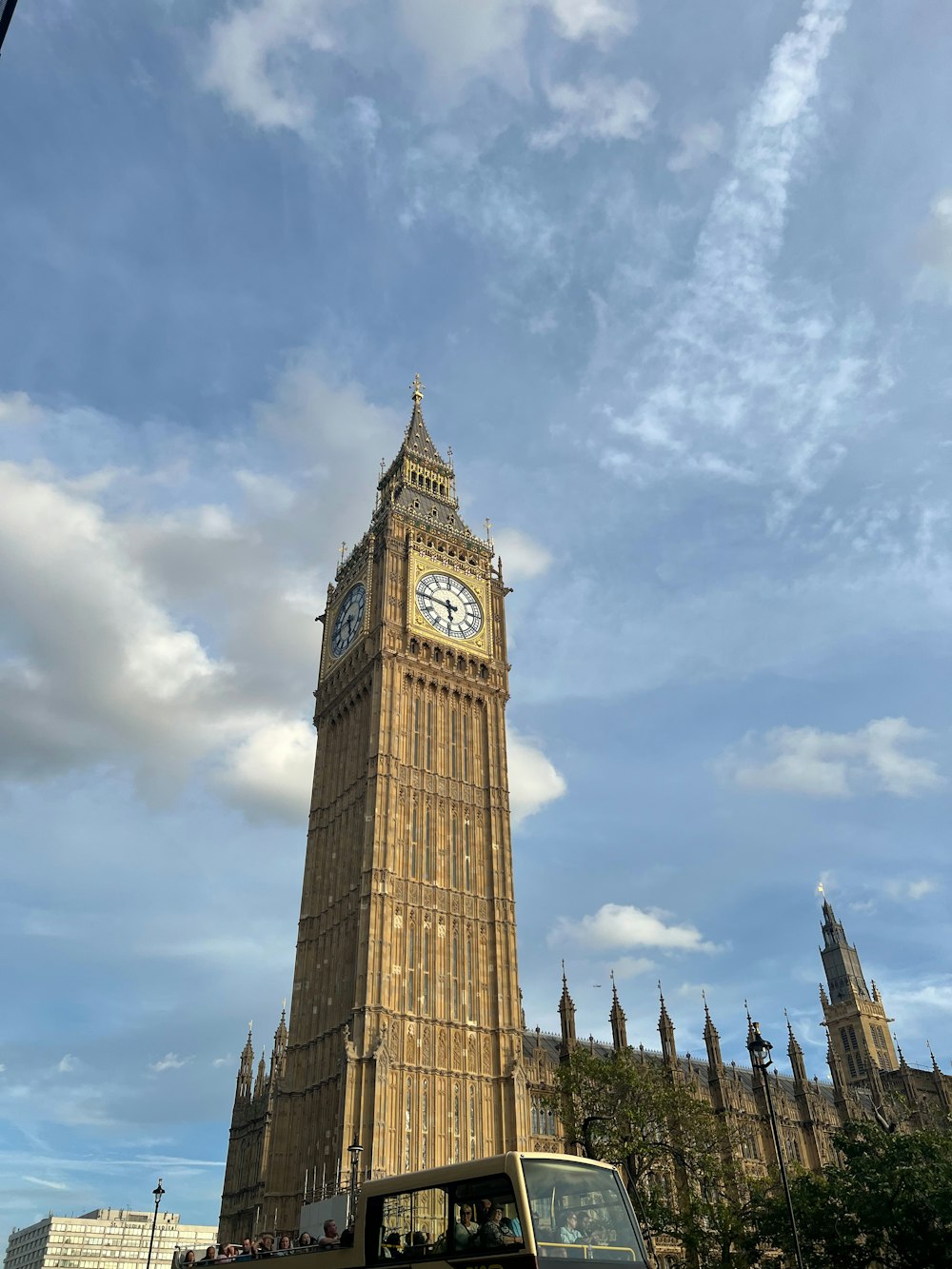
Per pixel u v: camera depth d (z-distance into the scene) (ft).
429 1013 226.58
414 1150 206.90
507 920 251.39
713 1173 159.22
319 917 257.14
